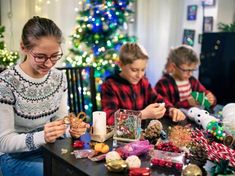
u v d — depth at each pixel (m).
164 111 1.49
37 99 1.39
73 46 2.98
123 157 1.02
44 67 1.26
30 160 1.37
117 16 2.88
